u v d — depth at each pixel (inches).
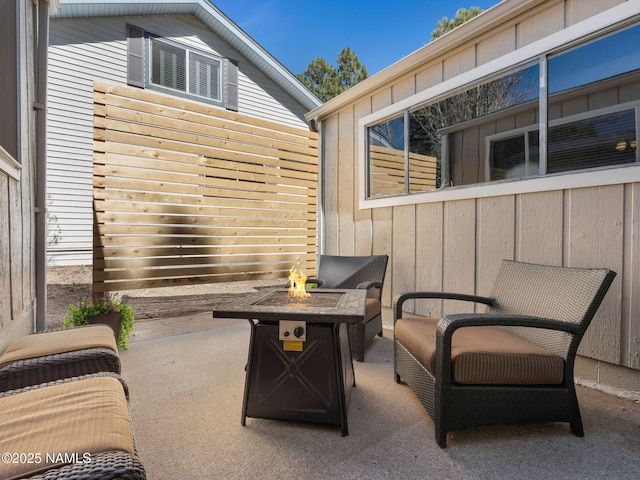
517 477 57.4
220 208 176.1
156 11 275.4
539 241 103.7
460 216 126.0
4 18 88.5
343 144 181.2
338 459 62.4
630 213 86.0
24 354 60.7
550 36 99.9
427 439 68.6
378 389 91.4
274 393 73.5
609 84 91.7
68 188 252.8
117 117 146.3
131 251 149.8
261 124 188.4
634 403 83.5
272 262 194.9
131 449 34.6
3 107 88.6
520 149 111.0
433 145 137.9
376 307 129.6
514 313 85.2
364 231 168.4
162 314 170.7
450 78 129.0
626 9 85.2
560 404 67.4
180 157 163.2
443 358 65.2
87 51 254.5
